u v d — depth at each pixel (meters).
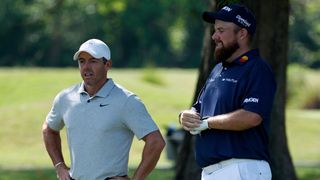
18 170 45.41
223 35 16.98
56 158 18.09
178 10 172.12
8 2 179.62
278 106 31.95
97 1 63.22
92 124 17.19
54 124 18.00
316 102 94.75
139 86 84.38
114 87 17.38
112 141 17.19
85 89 17.50
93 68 17.16
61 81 82.19
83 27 181.38
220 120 16.62
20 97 77.50
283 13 31.34
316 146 68.31
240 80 16.80
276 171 32.16
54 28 179.75
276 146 32.19
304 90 96.44
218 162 16.98
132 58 192.75
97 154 17.14
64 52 188.38
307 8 71.12
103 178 17.19
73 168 17.48
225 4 23.45
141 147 61.31
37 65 186.75
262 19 31.09
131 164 53.19
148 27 183.25
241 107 16.73
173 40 194.38
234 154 16.75
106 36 182.75
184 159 31.20
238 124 16.48
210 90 17.25
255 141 16.80
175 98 81.75
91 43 17.25
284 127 32.31
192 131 17.00
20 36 183.88
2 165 52.34
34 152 62.34
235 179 16.75
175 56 198.75
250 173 16.72
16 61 185.75
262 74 16.75
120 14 168.25
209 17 17.20
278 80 31.61
